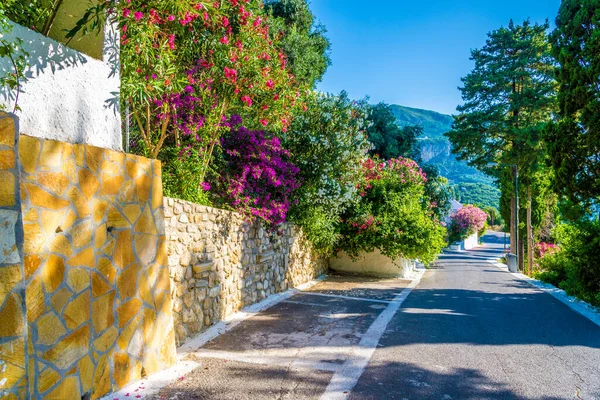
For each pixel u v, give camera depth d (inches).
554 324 305.7
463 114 1068.5
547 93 971.3
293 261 454.6
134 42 209.0
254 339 242.2
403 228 600.4
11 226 105.4
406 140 1126.4
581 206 461.7
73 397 138.5
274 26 625.9
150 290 182.1
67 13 196.9
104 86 177.0
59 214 137.6
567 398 171.2
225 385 172.1
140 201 179.0
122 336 163.3
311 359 209.5
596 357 225.9
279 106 376.5
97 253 152.6
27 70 141.9
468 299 418.3
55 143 137.8
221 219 288.8
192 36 302.0
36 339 126.5
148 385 166.6
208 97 325.7
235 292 311.3
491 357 222.1
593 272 405.4
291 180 423.2
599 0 452.8
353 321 295.6
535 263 890.7
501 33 1032.2
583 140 454.0
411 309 349.7
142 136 297.9
